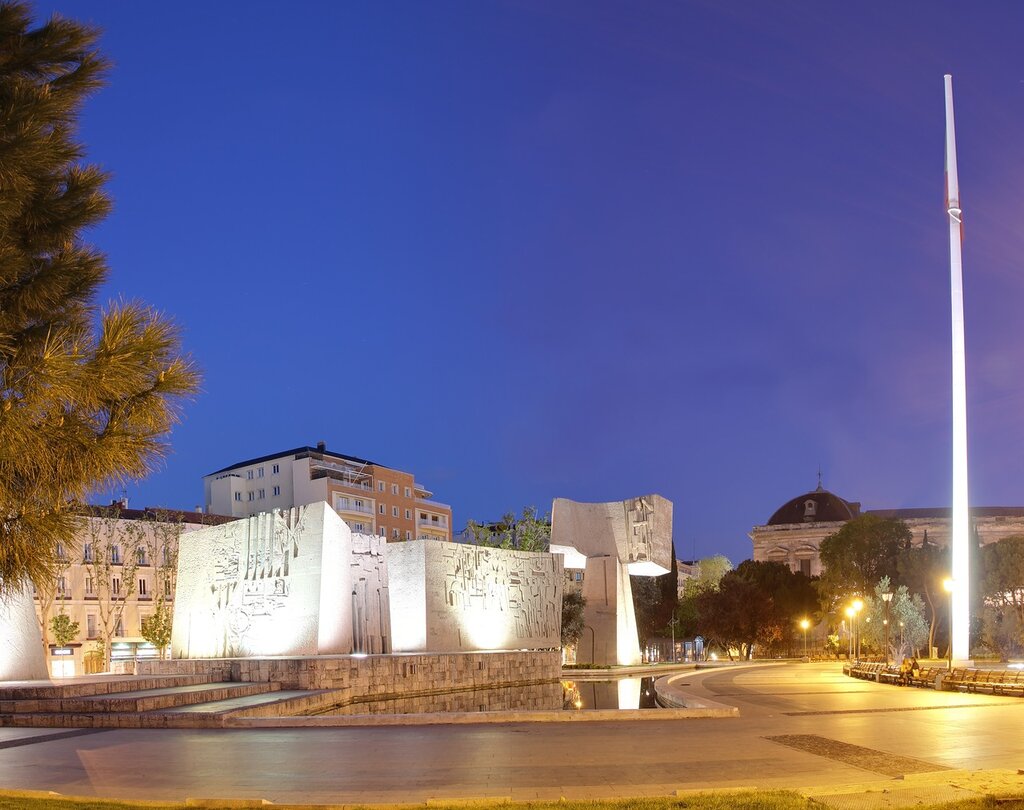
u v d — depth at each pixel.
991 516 143.12
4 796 13.22
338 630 39.66
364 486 107.44
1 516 11.24
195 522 86.56
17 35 11.94
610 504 64.44
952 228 40.88
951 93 41.78
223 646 41.91
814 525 149.50
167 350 11.47
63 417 11.14
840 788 13.34
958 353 40.81
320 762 17.25
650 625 109.75
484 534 84.62
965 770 15.30
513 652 49.47
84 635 70.94
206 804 12.96
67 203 12.16
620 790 13.96
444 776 15.46
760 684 41.97
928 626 82.62
